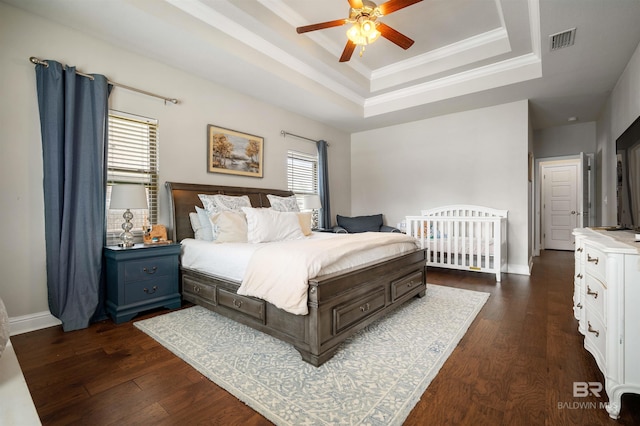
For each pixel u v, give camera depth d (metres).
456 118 4.86
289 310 1.81
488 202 4.58
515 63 3.67
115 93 2.82
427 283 3.73
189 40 2.72
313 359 1.78
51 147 2.35
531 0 2.55
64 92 2.43
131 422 1.31
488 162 4.58
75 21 2.44
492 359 1.85
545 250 6.77
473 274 4.23
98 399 1.47
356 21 2.41
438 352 1.94
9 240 2.28
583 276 1.95
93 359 1.87
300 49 3.41
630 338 1.31
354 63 4.14
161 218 3.19
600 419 1.32
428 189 5.17
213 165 3.64
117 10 2.31
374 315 2.28
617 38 2.76
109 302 2.55
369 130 5.88
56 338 2.18
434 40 3.59
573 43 2.85
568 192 6.72
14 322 2.28
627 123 3.29
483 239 4.09
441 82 4.23
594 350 1.65
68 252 2.40
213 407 1.42
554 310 2.72
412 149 5.34
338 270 2.09
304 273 1.81
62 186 2.40
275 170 4.49
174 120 3.28
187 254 2.86
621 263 1.34
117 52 2.82
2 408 0.74
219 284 2.43
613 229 2.43
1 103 2.24
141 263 2.58
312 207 4.53
